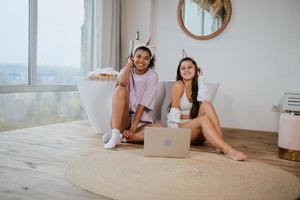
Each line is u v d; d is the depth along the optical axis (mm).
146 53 2373
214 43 3641
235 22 3523
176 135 1959
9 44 2721
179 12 3781
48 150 2078
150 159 1893
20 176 1521
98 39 3617
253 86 3486
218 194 1335
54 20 3215
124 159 1881
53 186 1399
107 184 1429
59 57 3305
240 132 3283
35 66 2967
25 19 2865
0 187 1364
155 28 3975
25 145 2197
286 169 1821
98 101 2629
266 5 3373
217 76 3652
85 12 3639
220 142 2057
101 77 2596
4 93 2645
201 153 2115
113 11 3775
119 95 2266
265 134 3180
